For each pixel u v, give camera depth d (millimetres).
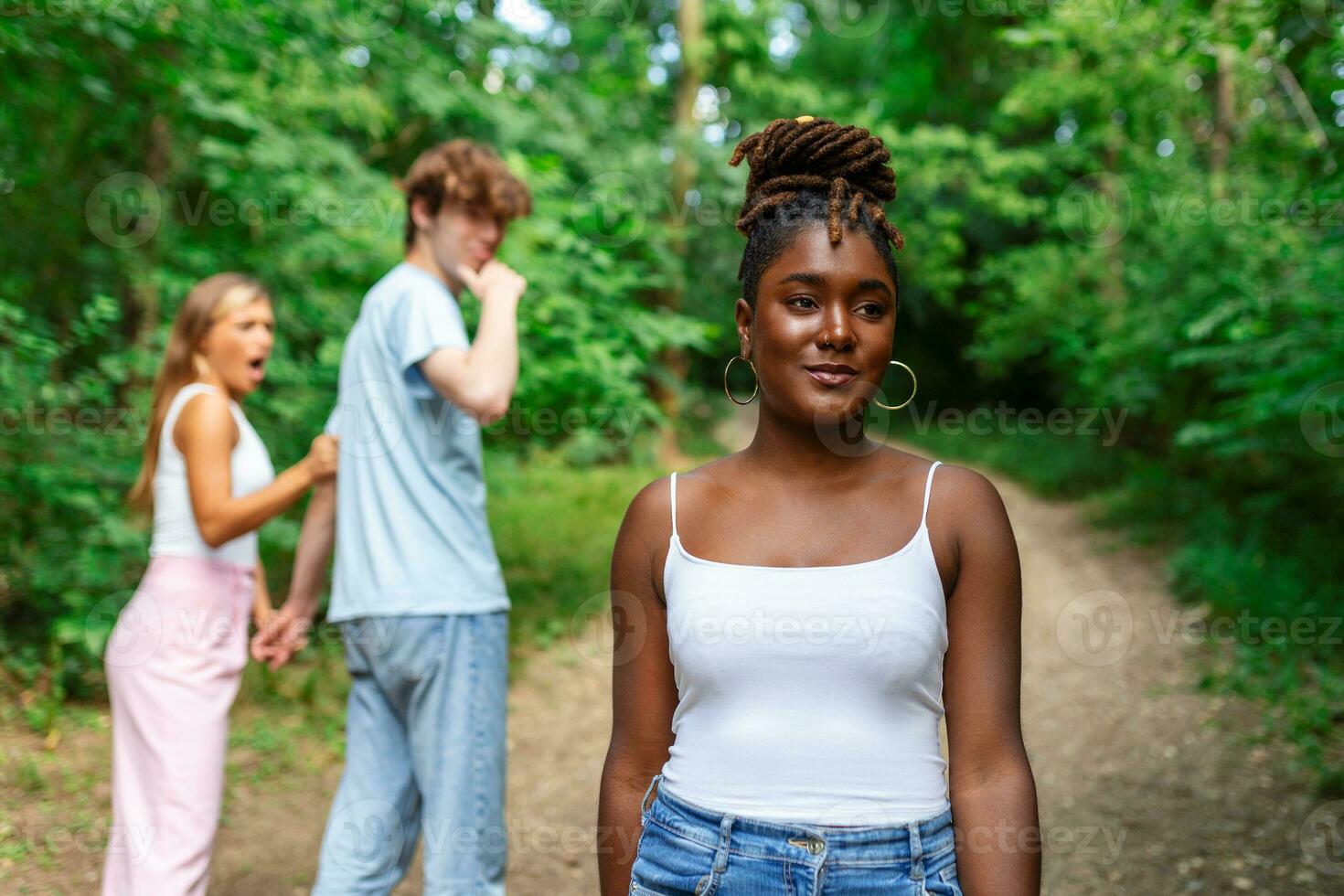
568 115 8469
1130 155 9570
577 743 4520
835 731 1202
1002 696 1241
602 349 5359
